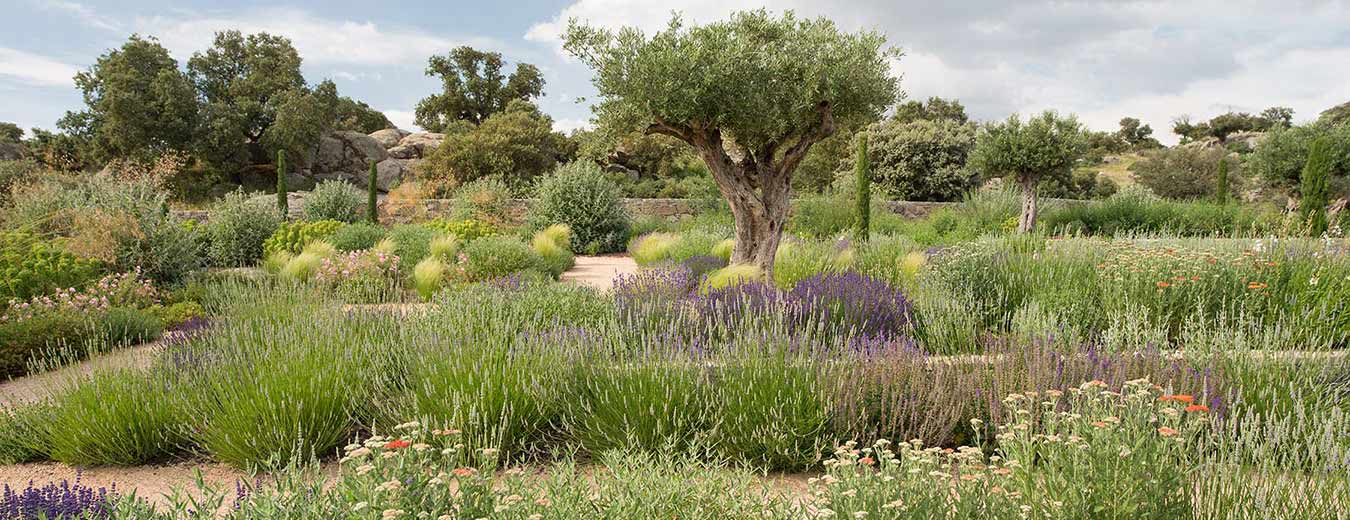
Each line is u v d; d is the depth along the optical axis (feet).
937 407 13.20
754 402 13.32
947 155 101.24
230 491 12.46
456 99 155.22
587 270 51.19
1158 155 117.60
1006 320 22.88
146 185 44.04
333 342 16.78
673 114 32.40
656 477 9.33
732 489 9.71
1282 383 13.07
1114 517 7.72
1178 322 21.04
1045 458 9.13
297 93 124.98
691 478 9.58
